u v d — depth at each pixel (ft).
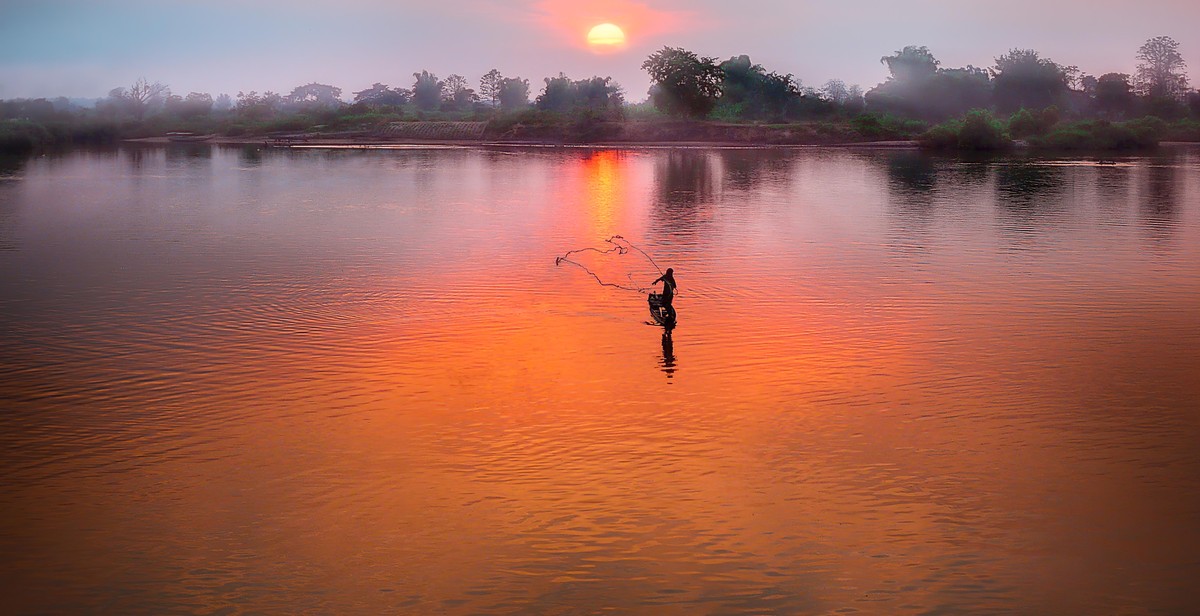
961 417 60.44
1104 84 617.62
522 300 94.27
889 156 363.35
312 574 41.70
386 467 52.60
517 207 179.73
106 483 50.72
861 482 50.72
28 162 316.60
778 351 75.51
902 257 120.16
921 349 76.02
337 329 82.43
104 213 167.84
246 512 47.32
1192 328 82.58
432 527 45.70
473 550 43.62
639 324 84.43
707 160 335.06
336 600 39.78
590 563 42.52
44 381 67.77
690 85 488.44
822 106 558.56
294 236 138.92
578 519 46.47
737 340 78.84
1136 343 77.87
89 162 317.01
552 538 44.68
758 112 579.07
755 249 126.72
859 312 88.74
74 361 72.79
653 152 392.06
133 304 92.27
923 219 160.04
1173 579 41.32
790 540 44.50
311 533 45.19
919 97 652.07
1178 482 50.65
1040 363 72.18
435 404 62.85
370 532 45.27
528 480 50.90
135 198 195.00
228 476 51.49
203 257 119.85
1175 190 212.64
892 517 46.78
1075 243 131.75
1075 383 67.36
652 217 163.43
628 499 48.60
